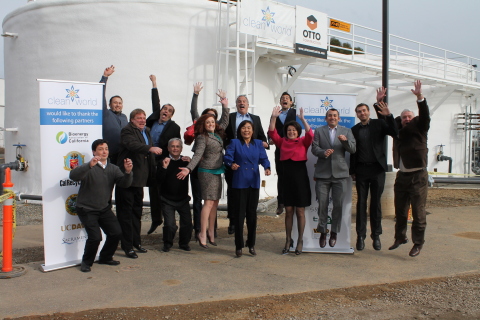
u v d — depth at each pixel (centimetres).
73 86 564
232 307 437
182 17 1081
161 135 688
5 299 453
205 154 643
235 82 1127
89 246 543
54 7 1102
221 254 643
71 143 565
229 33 1113
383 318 417
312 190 661
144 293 473
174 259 612
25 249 673
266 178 1228
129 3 1062
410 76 1559
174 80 1081
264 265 586
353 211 1060
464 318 418
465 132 1947
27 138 1173
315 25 1159
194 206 727
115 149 654
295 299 461
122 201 614
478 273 554
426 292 486
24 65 1166
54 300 450
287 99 757
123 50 1068
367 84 1686
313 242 661
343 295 474
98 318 406
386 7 899
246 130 616
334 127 631
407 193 628
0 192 959
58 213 561
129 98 1071
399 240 644
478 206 1131
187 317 412
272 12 1068
